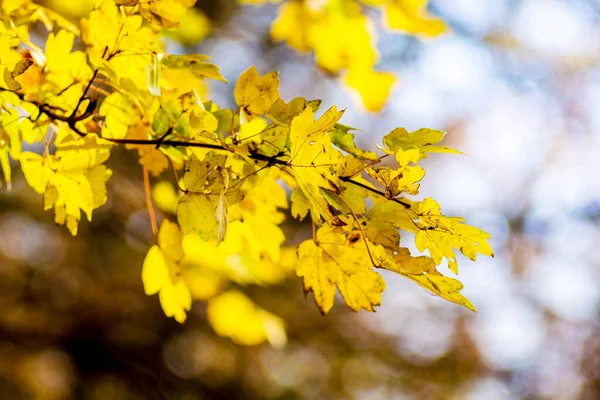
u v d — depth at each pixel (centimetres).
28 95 101
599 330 575
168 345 367
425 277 96
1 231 345
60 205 104
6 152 103
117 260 326
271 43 357
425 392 452
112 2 101
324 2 151
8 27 103
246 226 108
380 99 155
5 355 335
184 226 97
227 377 385
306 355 409
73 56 103
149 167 106
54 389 354
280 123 98
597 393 566
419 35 149
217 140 99
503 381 542
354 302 102
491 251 96
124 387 363
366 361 423
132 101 103
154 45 104
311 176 96
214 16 296
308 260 102
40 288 344
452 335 497
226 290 179
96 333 349
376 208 98
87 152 104
